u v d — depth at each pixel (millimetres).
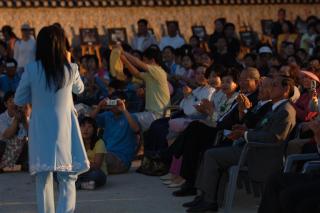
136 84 15289
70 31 21344
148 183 12117
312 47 19875
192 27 22219
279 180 8258
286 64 14555
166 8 22234
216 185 9945
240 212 10117
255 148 9648
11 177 12805
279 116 9570
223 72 12172
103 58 17109
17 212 10367
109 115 13391
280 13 21766
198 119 12055
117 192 11469
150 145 13156
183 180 11695
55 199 10969
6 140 13156
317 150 9461
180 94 15211
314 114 10484
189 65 17016
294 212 7781
